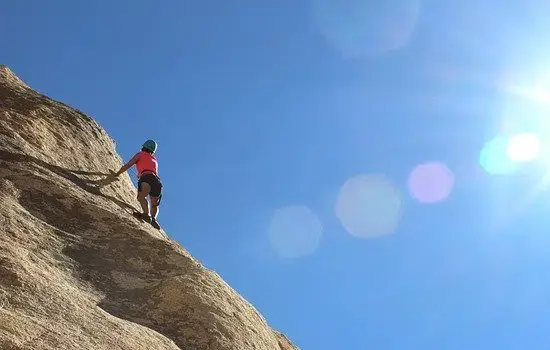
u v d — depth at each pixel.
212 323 8.69
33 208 9.94
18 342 5.63
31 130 12.97
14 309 6.38
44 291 7.09
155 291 9.10
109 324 7.20
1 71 16.19
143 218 12.54
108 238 10.34
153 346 7.33
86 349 6.21
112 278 9.19
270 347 9.65
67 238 9.64
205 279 9.99
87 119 16.09
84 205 10.97
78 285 8.45
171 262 10.35
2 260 7.11
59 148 13.42
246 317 9.77
